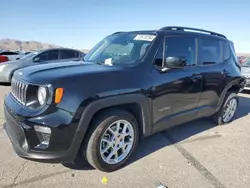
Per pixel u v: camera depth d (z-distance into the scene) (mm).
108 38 4328
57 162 2660
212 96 4508
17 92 2984
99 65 3291
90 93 2674
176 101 3711
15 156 3340
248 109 6633
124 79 2992
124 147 3191
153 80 3289
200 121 5316
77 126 2609
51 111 2521
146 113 3260
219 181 2947
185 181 2922
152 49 3439
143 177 2975
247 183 2920
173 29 4008
